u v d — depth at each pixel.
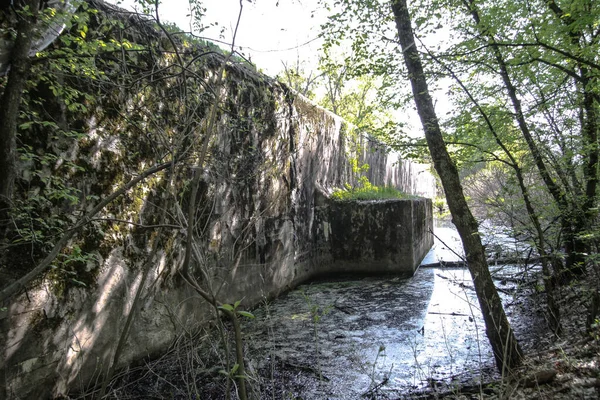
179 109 4.40
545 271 4.40
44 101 3.12
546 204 5.19
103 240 3.63
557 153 5.20
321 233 8.98
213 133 5.00
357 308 6.29
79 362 3.43
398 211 8.70
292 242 7.69
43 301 3.10
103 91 3.58
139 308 4.06
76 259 3.09
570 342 3.89
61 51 2.76
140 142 4.02
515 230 4.96
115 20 3.31
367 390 3.61
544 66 4.54
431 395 3.40
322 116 9.15
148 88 4.05
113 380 3.65
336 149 10.10
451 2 4.31
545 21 3.56
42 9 2.59
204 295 1.79
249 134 5.98
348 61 4.68
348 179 10.88
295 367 4.11
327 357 4.36
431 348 4.58
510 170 5.56
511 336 3.60
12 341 2.90
